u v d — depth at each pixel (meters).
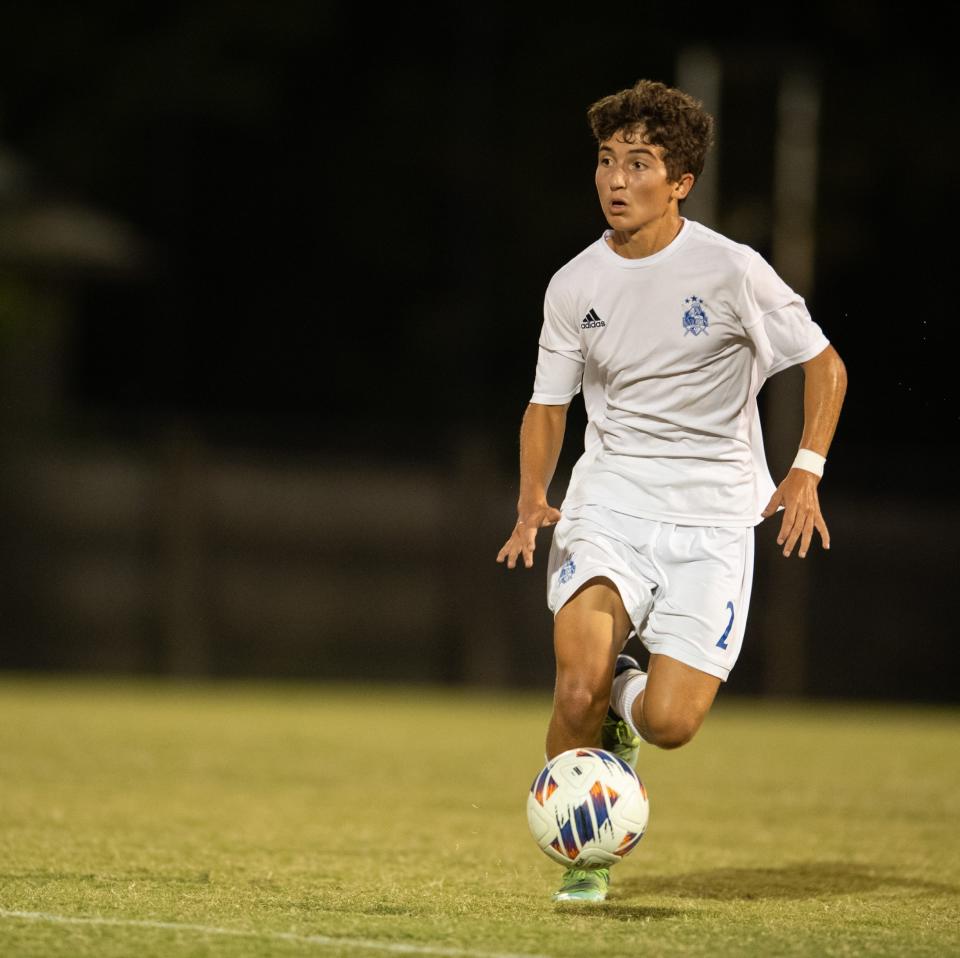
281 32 98.88
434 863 21.83
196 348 105.00
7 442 67.25
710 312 18.34
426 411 102.25
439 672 69.50
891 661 70.19
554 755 18.41
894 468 70.69
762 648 69.56
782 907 18.56
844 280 97.06
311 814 27.78
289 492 68.12
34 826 24.80
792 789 33.75
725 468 18.88
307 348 105.38
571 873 18.47
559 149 100.94
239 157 104.62
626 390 18.91
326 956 14.52
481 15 99.38
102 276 75.31
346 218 105.00
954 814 29.78
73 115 97.75
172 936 15.37
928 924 17.41
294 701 57.66
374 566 68.88
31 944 14.94
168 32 97.88
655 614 18.70
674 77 100.00
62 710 48.91
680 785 34.31
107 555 66.50
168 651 66.81
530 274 101.12
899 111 97.62
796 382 65.88
